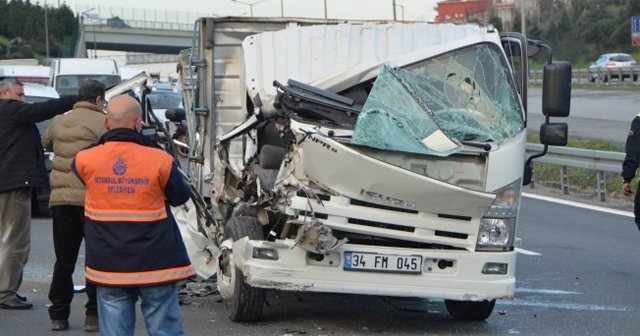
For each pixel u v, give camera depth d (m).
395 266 7.79
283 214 7.87
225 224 9.09
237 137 9.30
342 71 8.30
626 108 37.12
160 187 5.64
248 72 8.82
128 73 32.41
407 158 7.69
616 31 66.12
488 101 8.16
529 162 8.66
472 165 7.84
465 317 8.71
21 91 8.49
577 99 42.81
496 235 7.96
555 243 13.45
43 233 13.50
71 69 29.78
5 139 8.41
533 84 53.69
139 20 97.06
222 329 8.03
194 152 10.82
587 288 10.36
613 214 16.66
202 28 10.55
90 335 7.74
